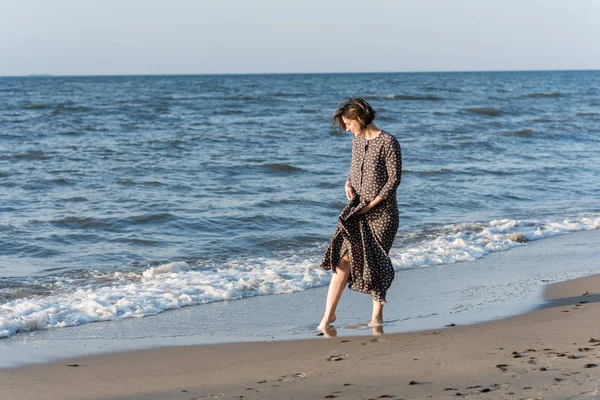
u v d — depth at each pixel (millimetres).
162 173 14375
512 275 6762
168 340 4688
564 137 22891
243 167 15227
